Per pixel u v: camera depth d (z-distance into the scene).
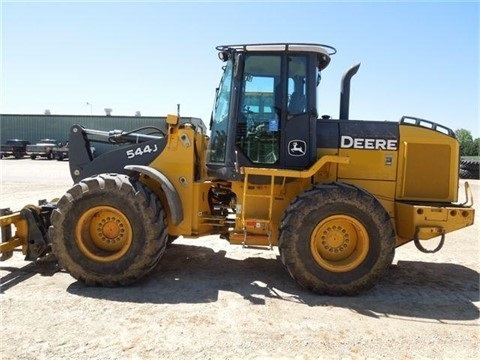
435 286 4.80
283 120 4.67
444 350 3.21
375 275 4.28
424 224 4.56
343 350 3.15
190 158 4.80
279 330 3.45
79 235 4.38
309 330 3.47
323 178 4.88
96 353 2.98
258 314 3.77
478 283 4.96
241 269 5.20
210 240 6.78
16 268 4.95
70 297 4.07
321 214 4.29
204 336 3.29
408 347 3.24
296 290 4.47
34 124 37.66
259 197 4.82
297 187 4.79
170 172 4.84
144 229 4.34
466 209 4.53
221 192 5.23
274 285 4.62
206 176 5.18
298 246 4.29
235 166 4.69
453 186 4.99
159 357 2.95
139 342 3.16
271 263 5.50
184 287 4.46
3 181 15.32
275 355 3.04
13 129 37.94
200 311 3.80
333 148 4.89
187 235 4.83
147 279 4.70
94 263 4.34
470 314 3.96
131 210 4.32
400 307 4.08
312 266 4.29
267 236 4.58
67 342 3.14
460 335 3.48
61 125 37.22
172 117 4.75
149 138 5.71
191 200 4.82
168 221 4.83
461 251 6.68
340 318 3.75
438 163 4.96
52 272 4.83
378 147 4.91
